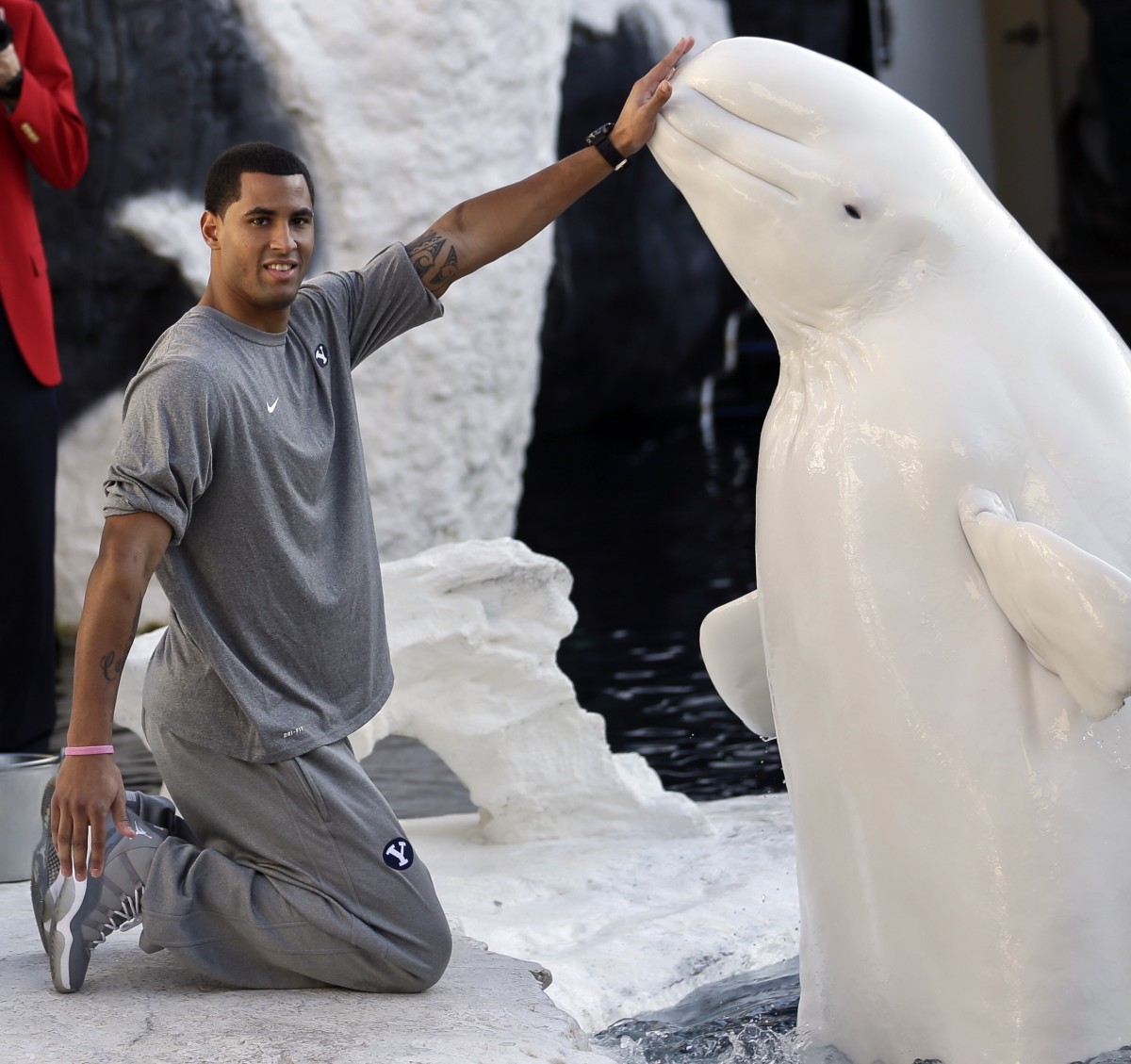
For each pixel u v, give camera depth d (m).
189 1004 5.48
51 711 11.32
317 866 5.58
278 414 5.52
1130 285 48.09
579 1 27.61
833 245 5.34
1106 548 5.18
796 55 5.54
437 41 18.25
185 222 18.34
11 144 10.88
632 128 5.99
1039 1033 5.10
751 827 9.25
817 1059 5.71
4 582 10.92
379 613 5.89
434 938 5.66
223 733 5.57
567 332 33.03
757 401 40.22
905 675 5.17
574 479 30.06
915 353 5.24
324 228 18.36
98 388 18.44
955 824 5.16
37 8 11.04
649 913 7.68
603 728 9.13
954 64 47.50
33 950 6.34
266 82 18.16
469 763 8.96
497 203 6.33
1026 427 5.20
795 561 5.43
